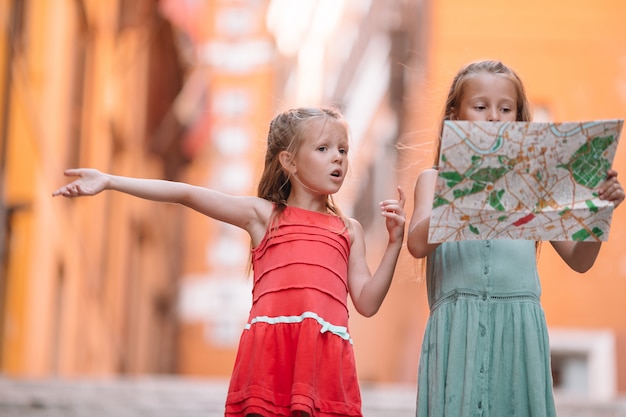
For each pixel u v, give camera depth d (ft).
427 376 26.99
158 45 183.42
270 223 27.73
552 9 119.44
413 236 26.68
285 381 26.35
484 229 25.12
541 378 26.11
